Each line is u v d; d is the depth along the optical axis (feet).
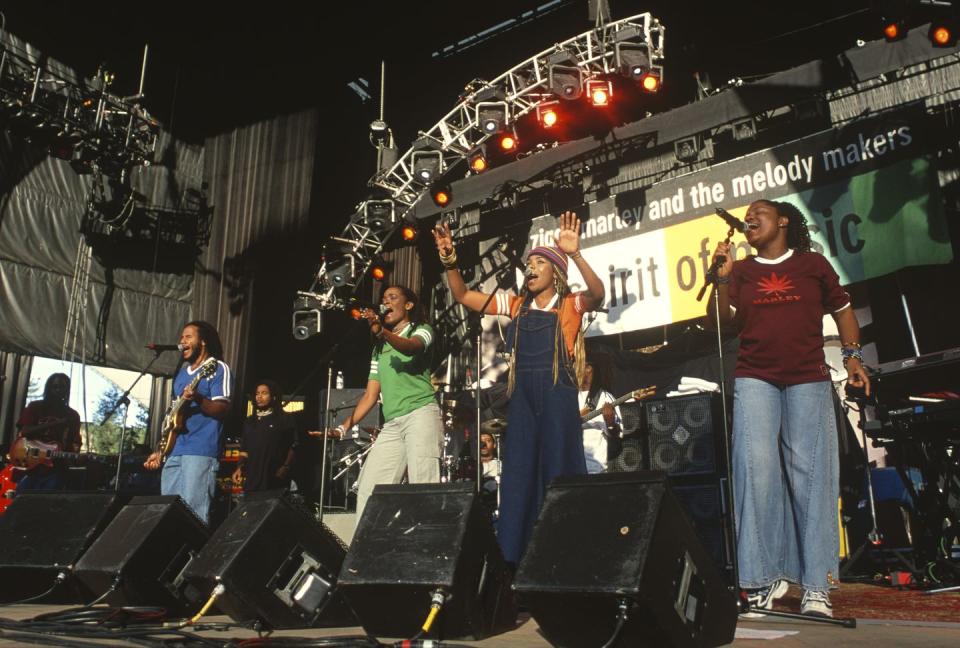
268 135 38.68
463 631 6.38
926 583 13.67
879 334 24.70
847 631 7.18
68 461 22.56
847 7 30.50
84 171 31.27
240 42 37.52
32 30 32.58
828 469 8.61
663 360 25.58
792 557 8.91
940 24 21.44
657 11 33.45
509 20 37.93
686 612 5.39
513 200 32.83
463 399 28.04
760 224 9.35
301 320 31.76
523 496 8.29
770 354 8.95
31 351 30.63
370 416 27.45
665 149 29.86
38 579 8.98
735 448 9.09
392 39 38.81
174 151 37.73
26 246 31.27
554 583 5.12
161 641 6.04
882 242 23.54
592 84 26.91
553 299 9.22
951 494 14.82
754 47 32.17
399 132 43.55
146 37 36.47
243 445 20.39
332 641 5.79
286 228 37.47
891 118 23.98
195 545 8.57
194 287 37.04
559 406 8.54
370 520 6.49
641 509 5.26
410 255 36.47
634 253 28.60
